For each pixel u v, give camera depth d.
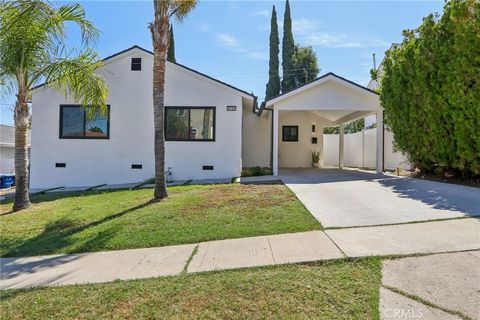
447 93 9.47
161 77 9.11
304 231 5.72
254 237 5.58
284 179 12.22
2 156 22.41
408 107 11.43
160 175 9.11
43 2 8.19
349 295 3.45
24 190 9.15
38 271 4.62
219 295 3.60
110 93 13.56
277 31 32.72
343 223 6.05
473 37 8.53
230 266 4.40
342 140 19.48
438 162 10.66
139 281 4.07
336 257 4.41
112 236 5.95
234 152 13.51
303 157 19.64
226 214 7.01
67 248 5.54
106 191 11.44
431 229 5.36
